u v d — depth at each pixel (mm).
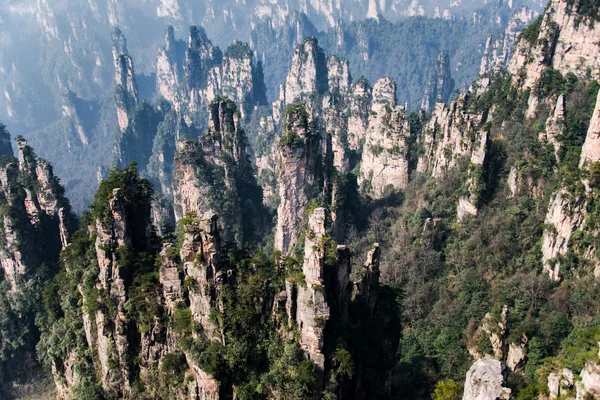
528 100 111812
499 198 99312
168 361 60062
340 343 57719
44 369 98062
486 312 82438
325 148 136750
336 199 119812
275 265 61969
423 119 151875
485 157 100500
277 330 59000
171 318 61969
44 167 112750
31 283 105625
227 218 126125
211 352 57750
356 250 112750
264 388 56750
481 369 45312
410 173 138625
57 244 113125
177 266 61469
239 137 135250
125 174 67875
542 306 78625
